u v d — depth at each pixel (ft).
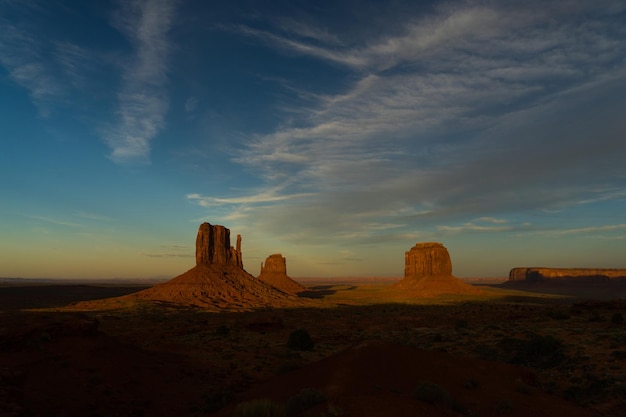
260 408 43.96
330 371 64.34
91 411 65.31
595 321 176.65
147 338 168.25
